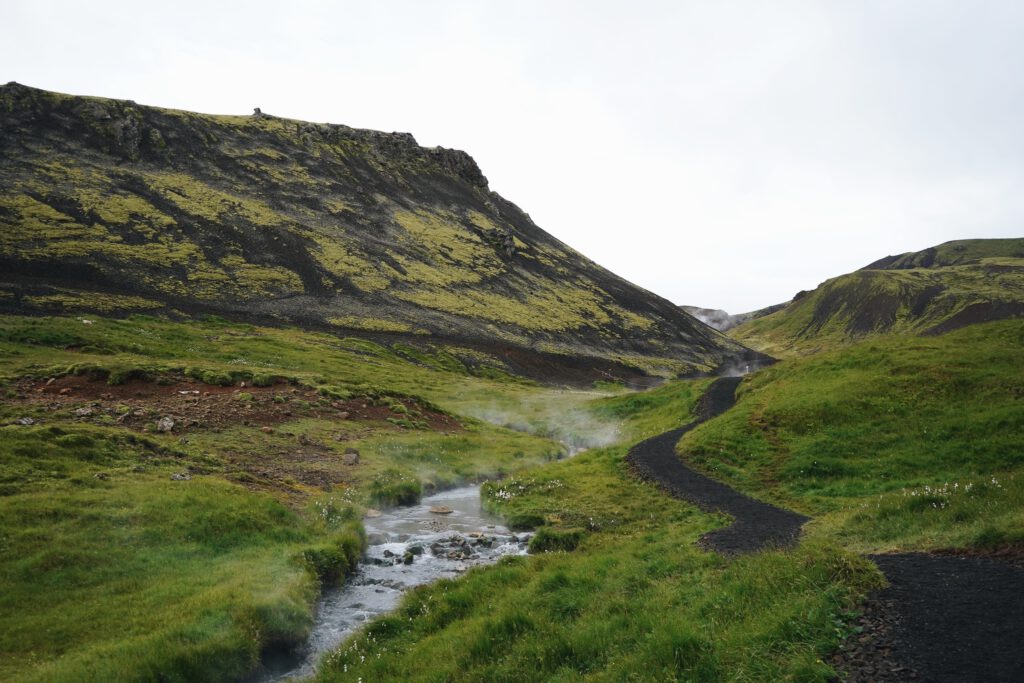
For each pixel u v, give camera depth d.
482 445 45.81
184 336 68.56
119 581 16.81
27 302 69.19
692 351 177.25
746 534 18.97
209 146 157.38
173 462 27.31
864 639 9.30
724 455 31.89
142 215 111.50
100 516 19.98
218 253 110.12
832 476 26.36
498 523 27.36
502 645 12.41
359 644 14.38
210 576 17.66
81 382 36.06
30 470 22.67
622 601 13.30
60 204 103.25
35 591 15.71
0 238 85.19
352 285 120.00
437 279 143.25
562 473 33.75
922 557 13.43
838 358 41.41
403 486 31.80
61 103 136.12
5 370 36.06
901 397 31.88
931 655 8.60
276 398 41.19
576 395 84.25
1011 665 8.12
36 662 12.74
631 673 9.56
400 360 91.94
